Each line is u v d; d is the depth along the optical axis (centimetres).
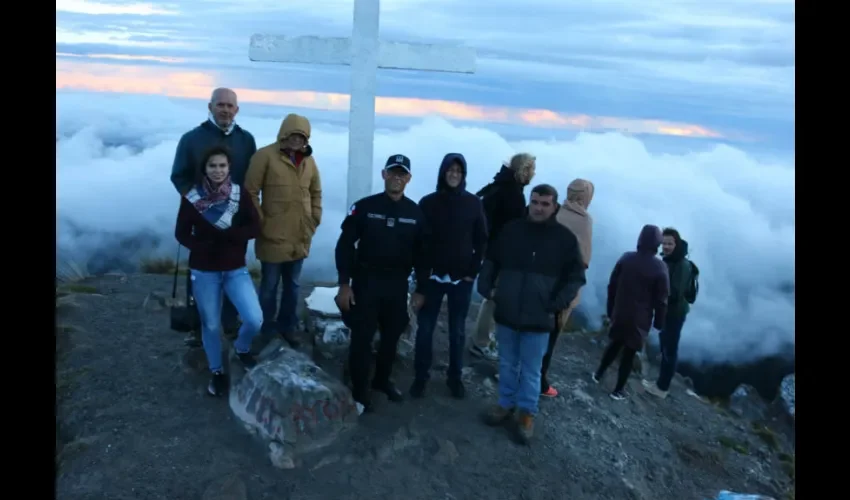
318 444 362
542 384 469
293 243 437
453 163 407
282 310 458
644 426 471
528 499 354
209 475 333
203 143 391
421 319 429
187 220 372
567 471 387
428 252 405
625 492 380
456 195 413
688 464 439
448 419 416
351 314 398
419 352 431
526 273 388
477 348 518
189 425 375
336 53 480
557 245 385
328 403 371
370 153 492
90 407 384
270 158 416
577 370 543
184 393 408
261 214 427
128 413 381
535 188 382
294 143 416
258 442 362
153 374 429
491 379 479
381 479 350
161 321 522
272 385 368
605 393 507
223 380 405
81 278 638
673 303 525
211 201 365
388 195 390
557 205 388
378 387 428
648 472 413
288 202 425
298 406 359
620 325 488
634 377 553
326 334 475
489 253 405
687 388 593
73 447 349
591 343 618
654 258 477
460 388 443
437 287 426
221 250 375
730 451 474
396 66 485
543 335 394
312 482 340
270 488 331
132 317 526
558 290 386
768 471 461
